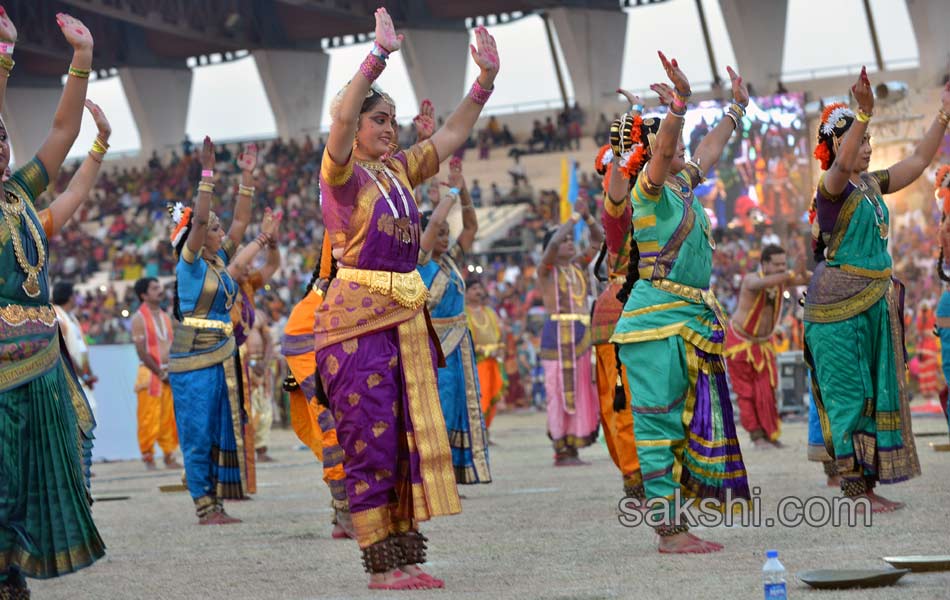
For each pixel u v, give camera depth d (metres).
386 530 6.17
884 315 8.34
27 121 68.19
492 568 6.69
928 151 8.57
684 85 6.69
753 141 38.69
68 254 55.81
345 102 5.84
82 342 17.12
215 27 59.84
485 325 18.62
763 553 6.74
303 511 10.53
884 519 7.88
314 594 6.11
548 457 15.58
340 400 6.13
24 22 59.28
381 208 6.11
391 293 6.12
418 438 6.14
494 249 45.06
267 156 61.47
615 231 8.63
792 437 16.84
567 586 5.95
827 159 8.65
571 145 55.12
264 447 17.58
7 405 5.36
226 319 10.26
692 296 7.04
